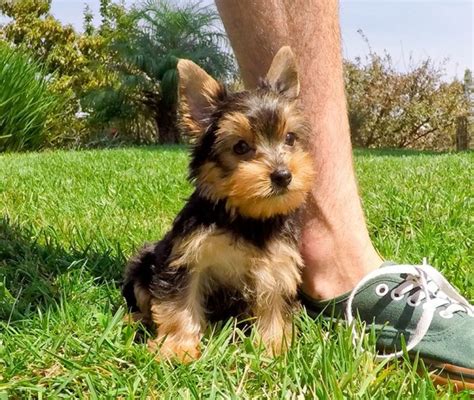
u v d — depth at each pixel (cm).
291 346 59
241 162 64
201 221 63
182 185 148
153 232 100
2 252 88
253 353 59
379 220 104
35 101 364
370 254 68
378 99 532
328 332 61
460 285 74
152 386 54
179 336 63
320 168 66
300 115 67
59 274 80
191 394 52
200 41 586
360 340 58
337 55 69
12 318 67
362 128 536
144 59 559
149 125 589
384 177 160
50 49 619
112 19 693
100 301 73
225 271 65
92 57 631
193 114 70
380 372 55
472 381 55
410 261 82
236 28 69
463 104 526
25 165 205
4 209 117
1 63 347
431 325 58
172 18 580
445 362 56
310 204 66
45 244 91
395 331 60
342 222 66
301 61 67
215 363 56
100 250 90
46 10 631
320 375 53
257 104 66
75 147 446
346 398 50
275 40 68
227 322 64
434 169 176
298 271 66
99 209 119
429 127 532
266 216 63
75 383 55
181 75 70
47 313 66
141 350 59
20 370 56
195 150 68
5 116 346
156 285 65
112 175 172
